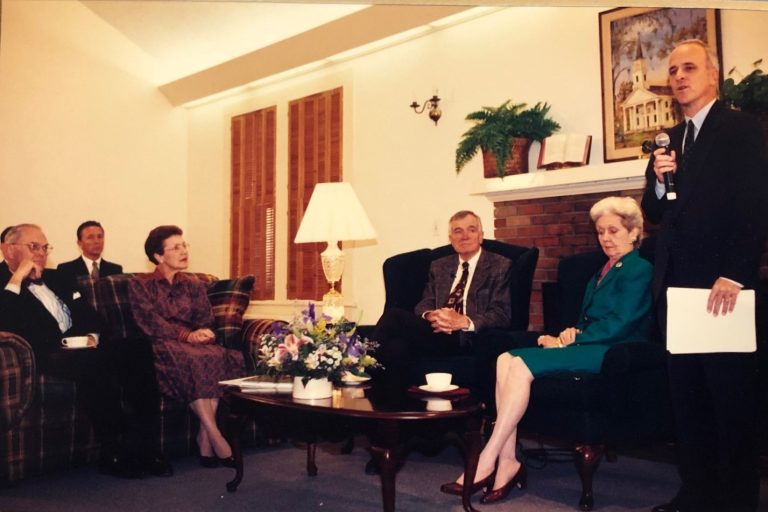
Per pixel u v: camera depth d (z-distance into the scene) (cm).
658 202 235
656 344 254
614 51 399
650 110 383
